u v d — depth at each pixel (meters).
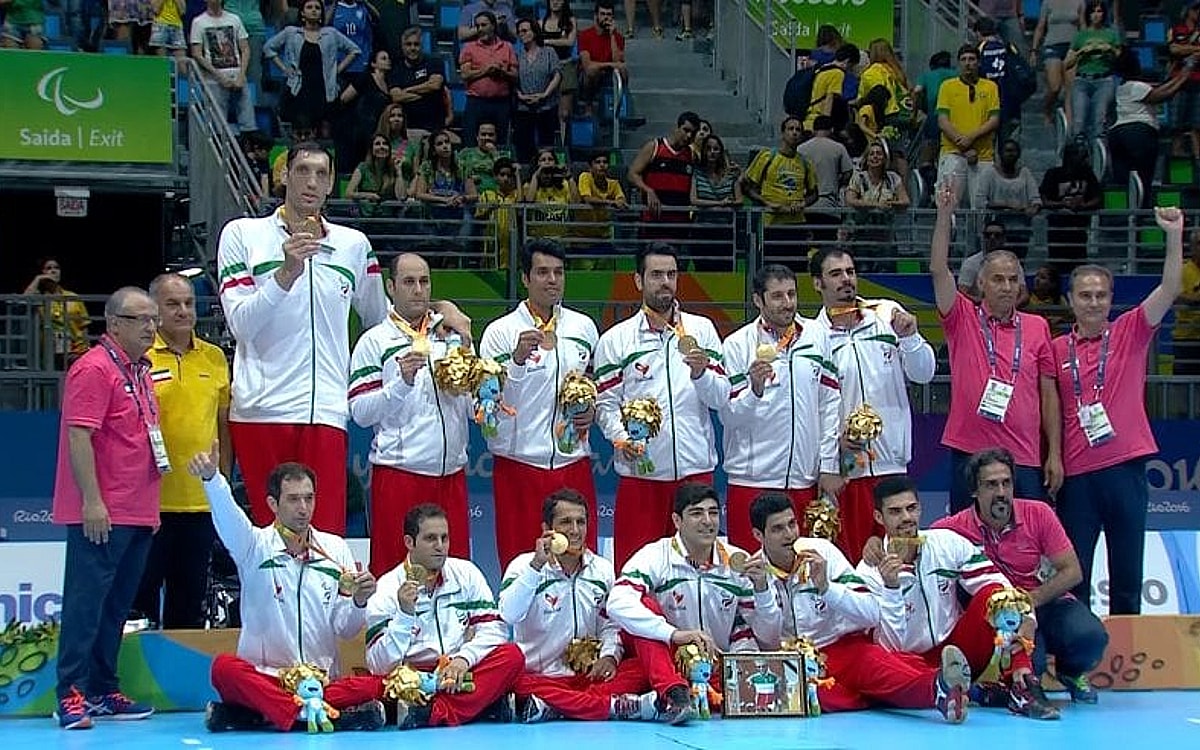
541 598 13.53
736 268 23.28
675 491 14.62
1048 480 14.92
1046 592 13.76
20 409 20.33
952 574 13.80
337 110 24.97
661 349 14.69
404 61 25.50
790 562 13.78
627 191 25.92
